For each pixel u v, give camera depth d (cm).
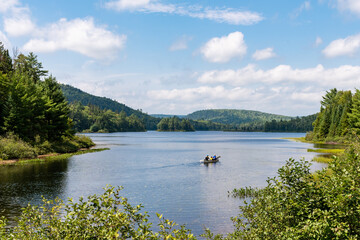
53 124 6706
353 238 550
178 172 3841
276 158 5556
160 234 662
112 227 602
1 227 693
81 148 7650
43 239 616
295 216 691
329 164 720
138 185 2956
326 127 10906
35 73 9206
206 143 11344
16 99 5672
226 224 1766
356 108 7506
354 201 610
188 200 2344
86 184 2948
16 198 2322
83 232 607
